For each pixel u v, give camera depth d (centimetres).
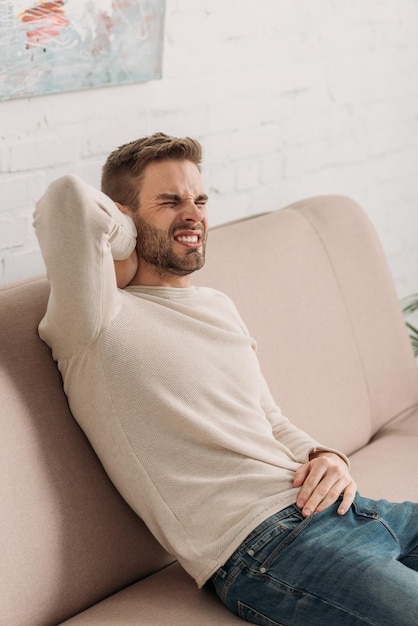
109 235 171
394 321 262
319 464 178
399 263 348
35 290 180
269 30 278
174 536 169
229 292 219
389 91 329
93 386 169
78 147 230
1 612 154
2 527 157
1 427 162
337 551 161
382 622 150
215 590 172
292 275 237
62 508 167
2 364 167
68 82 221
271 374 221
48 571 163
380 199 334
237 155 276
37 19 210
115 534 175
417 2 333
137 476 170
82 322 165
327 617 155
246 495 171
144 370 170
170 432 171
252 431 180
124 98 239
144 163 187
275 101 285
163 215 186
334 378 238
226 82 268
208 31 259
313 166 304
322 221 254
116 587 177
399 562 161
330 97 305
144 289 185
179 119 256
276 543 164
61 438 171
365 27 313
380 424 254
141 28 234
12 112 214
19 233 221
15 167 217
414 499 206
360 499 181
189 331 181
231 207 278
